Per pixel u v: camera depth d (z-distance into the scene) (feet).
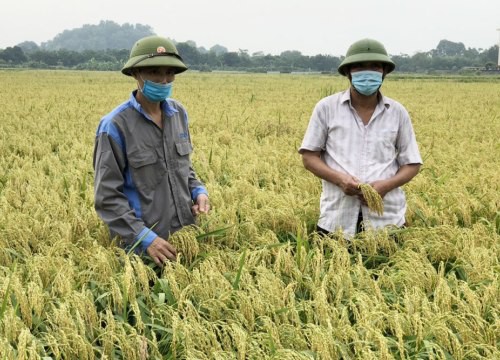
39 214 18.84
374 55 15.67
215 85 150.00
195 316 11.94
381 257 15.75
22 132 45.57
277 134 47.85
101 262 13.66
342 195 16.80
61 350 10.84
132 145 14.92
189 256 15.07
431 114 65.57
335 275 13.33
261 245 15.85
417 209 19.43
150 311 12.44
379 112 16.58
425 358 11.30
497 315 12.09
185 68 14.56
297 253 14.73
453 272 14.39
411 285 13.84
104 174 14.74
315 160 16.83
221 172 28.81
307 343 11.35
